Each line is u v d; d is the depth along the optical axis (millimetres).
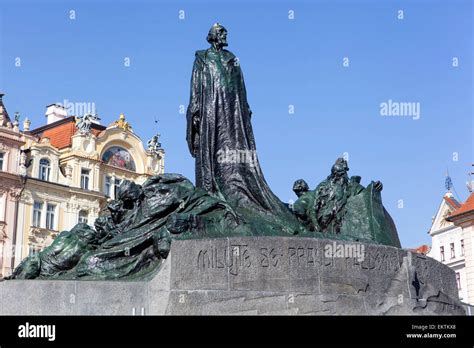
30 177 52031
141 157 58906
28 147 53406
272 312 12633
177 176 15039
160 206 14492
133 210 14906
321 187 16516
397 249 14172
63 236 14734
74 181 54531
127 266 13688
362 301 13273
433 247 55750
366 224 15734
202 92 16000
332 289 13148
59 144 56219
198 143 16078
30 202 51969
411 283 14031
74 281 12539
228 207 14547
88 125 56188
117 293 12484
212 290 12500
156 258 13773
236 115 15820
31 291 12523
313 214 16312
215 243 12773
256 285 12727
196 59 16359
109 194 56625
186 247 12617
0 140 50875
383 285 13688
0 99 52688
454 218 51781
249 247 12914
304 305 12820
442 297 14867
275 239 13094
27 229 51438
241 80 16203
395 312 13578
